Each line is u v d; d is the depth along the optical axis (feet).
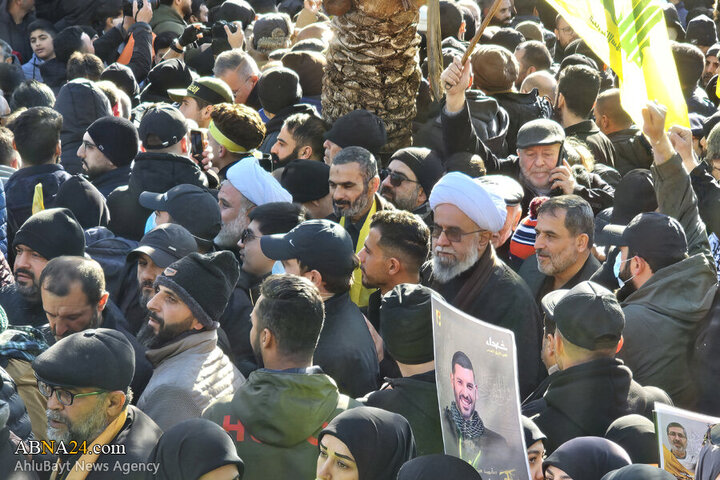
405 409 19.86
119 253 28.07
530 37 54.70
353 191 28.58
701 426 16.44
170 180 30.81
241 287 26.40
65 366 18.22
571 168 32.55
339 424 16.69
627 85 27.71
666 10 58.29
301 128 34.19
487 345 16.99
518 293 24.75
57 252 25.32
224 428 18.62
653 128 26.25
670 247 23.72
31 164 32.83
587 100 37.22
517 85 46.21
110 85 40.04
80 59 46.85
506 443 16.65
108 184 32.81
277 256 23.67
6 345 21.61
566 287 26.18
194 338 21.61
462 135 30.68
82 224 29.76
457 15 46.62
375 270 25.40
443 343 17.20
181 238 25.53
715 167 32.50
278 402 18.38
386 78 35.04
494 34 50.01
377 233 25.27
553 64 54.60
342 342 22.97
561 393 19.89
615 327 19.81
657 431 16.52
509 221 27.63
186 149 32.99
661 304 23.27
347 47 34.88
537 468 18.12
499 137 34.42
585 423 19.69
